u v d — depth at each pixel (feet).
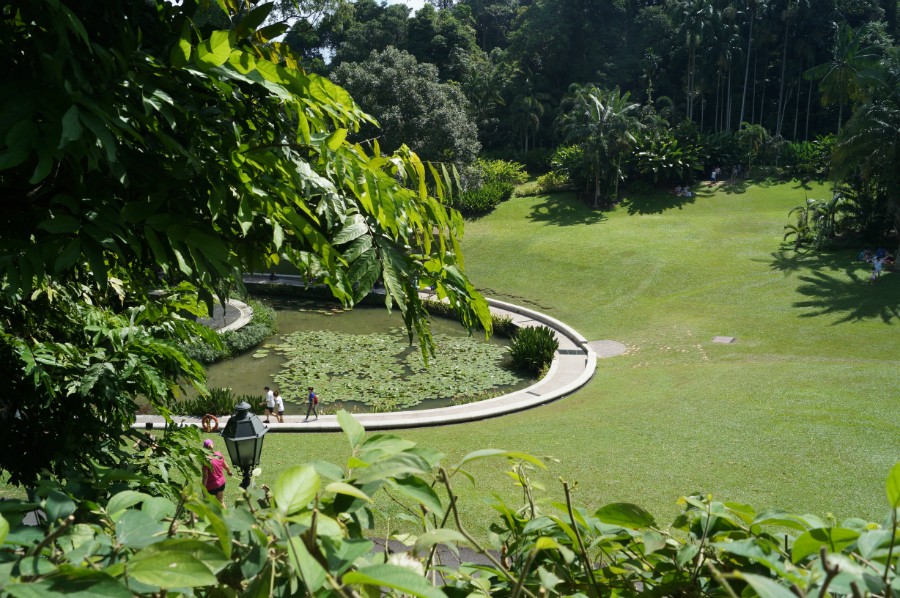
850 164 103.91
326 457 47.67
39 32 7.95
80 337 18.12
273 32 10.87
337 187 10.50
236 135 8.93
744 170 168.86
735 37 194.59
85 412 16.49
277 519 3.48
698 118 227.81
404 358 84.58
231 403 62.28
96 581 2.99
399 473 3.81
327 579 3.38
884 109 100.68
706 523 4.60
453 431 56.18
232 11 11.03
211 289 9.76
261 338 90.58
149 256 10.02
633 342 86.28
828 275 97.86
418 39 219.82
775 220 129.39
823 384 60.08
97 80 7.92
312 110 9.87
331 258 9.38
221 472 21.13
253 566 3.59
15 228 8.76
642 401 60.95
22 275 7.54
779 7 202.28
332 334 94.27
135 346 16.70
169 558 3.22
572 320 96.99
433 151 131.34
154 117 8.22
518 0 298.15
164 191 8.64
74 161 7.79
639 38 229.45
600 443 48.65
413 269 10.27
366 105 131.03
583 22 228.43
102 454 16.58
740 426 50.55
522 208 152.25
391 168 10.85
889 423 48.85
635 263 112.78
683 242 120.67
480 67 219.00
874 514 35.65
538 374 78.69
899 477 3.37
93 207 8.02
